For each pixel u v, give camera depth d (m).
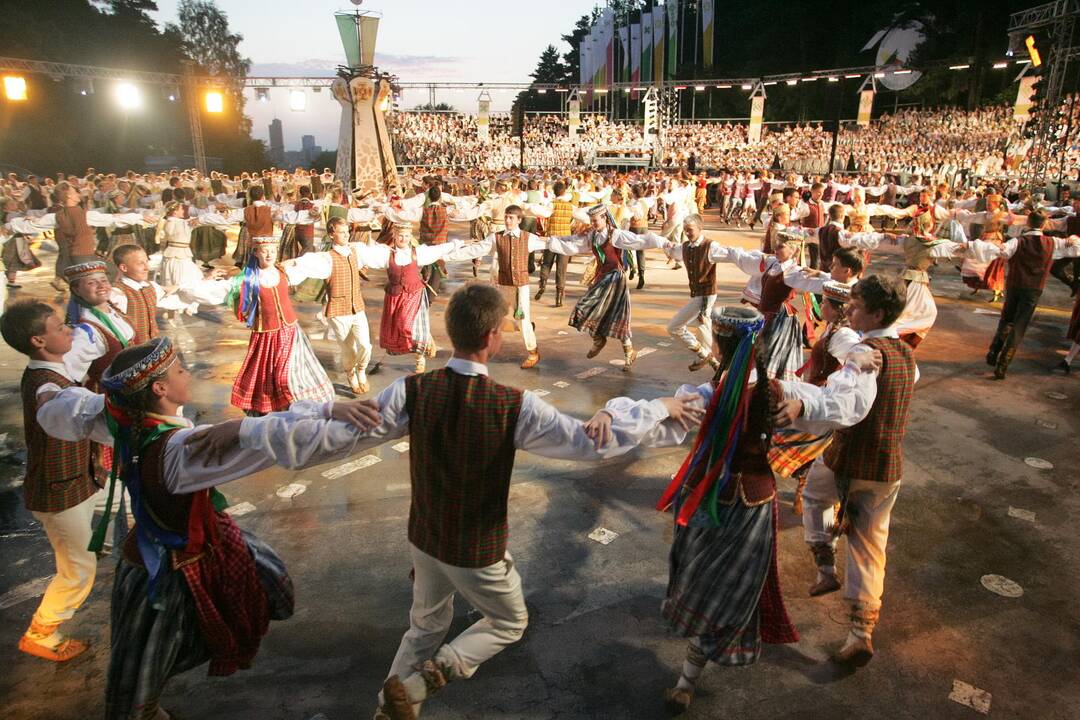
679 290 9.62
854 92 39.41
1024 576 3.22
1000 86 33.97
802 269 4.36
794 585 3.15
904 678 2.60
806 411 2.15
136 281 3.84
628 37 29.30
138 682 1.90
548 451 1.93
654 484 4.07
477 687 2.52
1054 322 7.89
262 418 1.88
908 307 5.30
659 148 27.80
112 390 1.82
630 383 5.75
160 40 42.72
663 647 2.74
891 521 3.67
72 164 35.12
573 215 8.34
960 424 4.96
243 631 2.06
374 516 3.71
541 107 52.03
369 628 2.82
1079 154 19.98
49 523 2.51
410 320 5.36
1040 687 2.56
